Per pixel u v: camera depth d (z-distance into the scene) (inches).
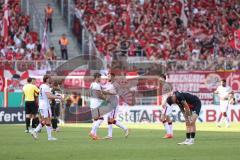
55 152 2431.1
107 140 3117.6
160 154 2332.7
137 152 2418.8
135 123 4977.9
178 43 6279.5
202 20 6609.3
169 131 3299.7
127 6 6530.5
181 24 6520.7
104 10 6451.8
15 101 4985.2
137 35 6254.9
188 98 2748.5
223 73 5059.1
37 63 5004.9
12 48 5753.0
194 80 5054.1
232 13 6737.2
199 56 6097.4
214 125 4628.4
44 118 3161.9
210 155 2278.5
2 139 3230.8
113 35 6195.9
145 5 6589.6
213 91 5054.1
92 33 6195.9
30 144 2864.2
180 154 2326.5
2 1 6186.0
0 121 4909.0
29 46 5826.8
